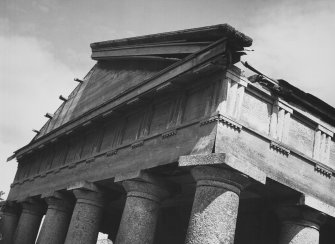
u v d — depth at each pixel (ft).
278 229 46.32
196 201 33.35
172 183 43.39
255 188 40.45
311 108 41.63
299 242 38.86
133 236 39.63
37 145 73.51
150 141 43.06
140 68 54.60
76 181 55.72
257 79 37.01
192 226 32.48
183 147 37.29
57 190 58.70
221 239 31.45
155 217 41.65
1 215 81.97
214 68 36.29
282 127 38.91
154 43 50.72
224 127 34.50
